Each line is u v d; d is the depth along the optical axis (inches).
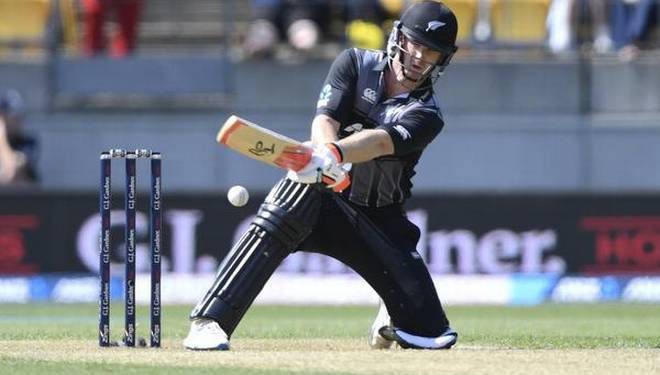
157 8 2546.8
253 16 2513.5
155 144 2317.9
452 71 2329.0
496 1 2406.5
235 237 2075.5
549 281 2073.1
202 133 2310.5
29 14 2420.0
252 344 1056.2
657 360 864.3
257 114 2337.6
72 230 2085.4
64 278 2085.4
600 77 2340.1
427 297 970.7
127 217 922.7
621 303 2027.6
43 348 947.3
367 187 960.9
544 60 2333.9
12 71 2336.4
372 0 2333.9
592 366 823.7
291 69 2337.6
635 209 2071.9
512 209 2075.5
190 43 2522.1
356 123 961.5
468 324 1491.1
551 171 2317.9
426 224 2074.3
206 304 930.1
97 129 2320.4
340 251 976.3
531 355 885.2
